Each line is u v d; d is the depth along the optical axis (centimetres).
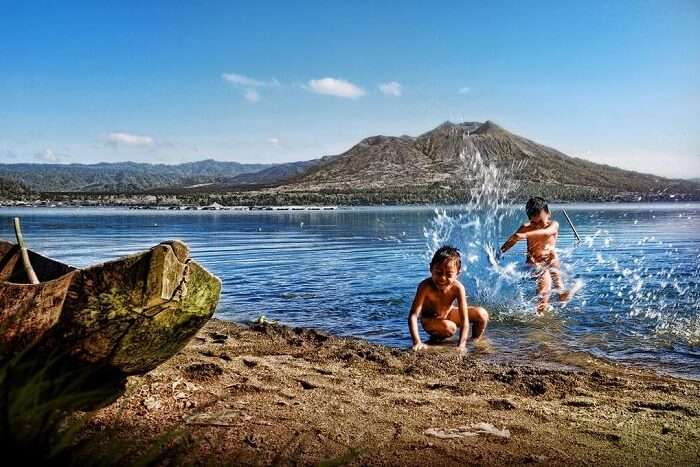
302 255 1319
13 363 241
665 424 320
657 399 367
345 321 628
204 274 299
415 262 1164
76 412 292
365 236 1991
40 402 263
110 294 277
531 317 640
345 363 441
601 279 894
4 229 2458
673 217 3547
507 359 480
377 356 458
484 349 513
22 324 264
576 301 721
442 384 392
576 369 448
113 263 278
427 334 572
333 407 337
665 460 272
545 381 402
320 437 288
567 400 364
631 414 337
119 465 227
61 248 1489
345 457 232
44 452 219
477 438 295
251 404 334
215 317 637
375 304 720
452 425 313
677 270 995
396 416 325
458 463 264
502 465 263
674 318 634
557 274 788
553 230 797
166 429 280
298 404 339
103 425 279
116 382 310
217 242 1738
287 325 604
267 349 481
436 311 560
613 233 2000
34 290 266
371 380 398
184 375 381
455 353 498
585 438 298
